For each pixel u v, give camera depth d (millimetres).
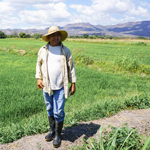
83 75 9062
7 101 4676
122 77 9336
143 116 3652
